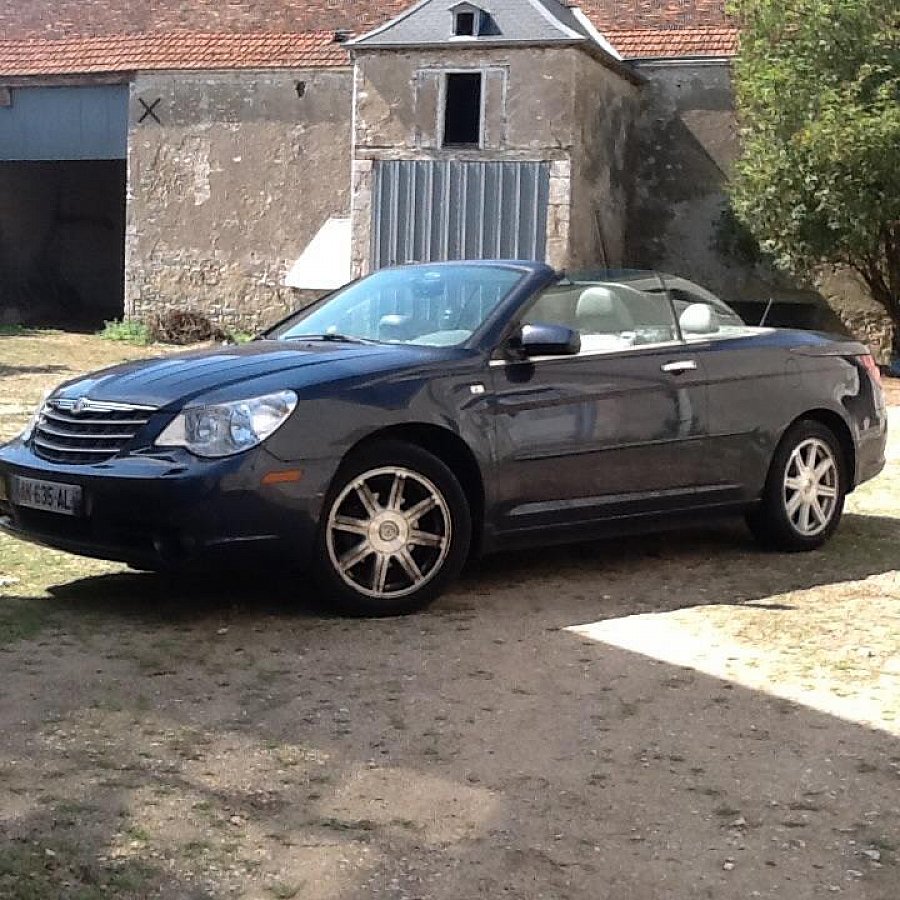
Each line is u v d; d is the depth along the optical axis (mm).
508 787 3812
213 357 5938
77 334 28609
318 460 5344
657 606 5969
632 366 6371
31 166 32469
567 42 22766
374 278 7043
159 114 28031
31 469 5539
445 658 5062
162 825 3447
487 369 5902
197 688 4605
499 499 5902
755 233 21797
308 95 26922
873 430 7578
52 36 30062
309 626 5461
